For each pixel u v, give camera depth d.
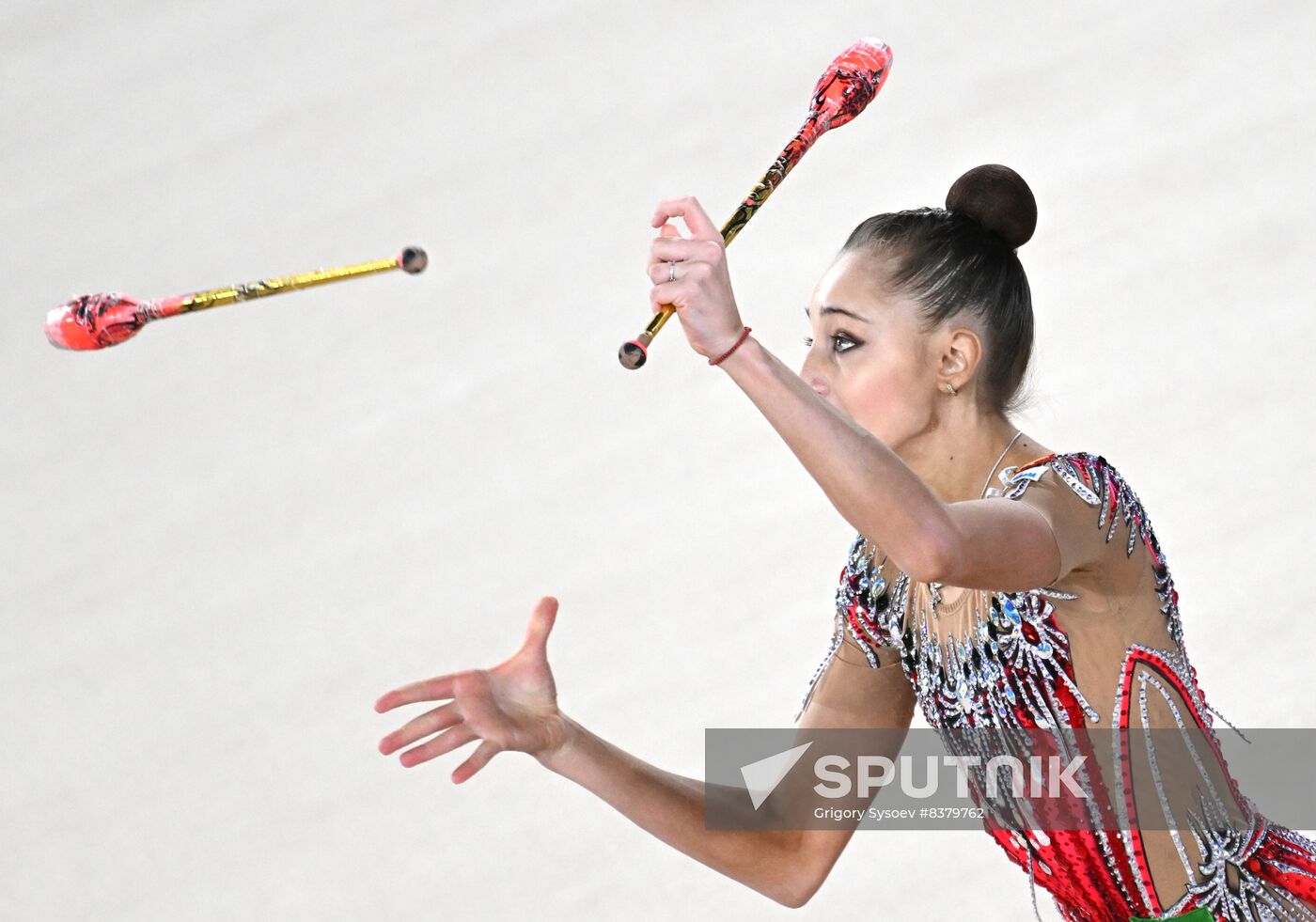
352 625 15.27
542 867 12.12
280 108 23.91
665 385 18.08
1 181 23.23
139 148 23.53
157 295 20.62
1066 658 6.11
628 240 20.44
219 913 12.14
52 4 26.31
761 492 16.16
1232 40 21.66
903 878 11.40
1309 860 6.43
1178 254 18.06
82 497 17.91
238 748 13.97
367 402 18.62
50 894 12.57
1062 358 16.62
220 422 18.78
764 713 13.16
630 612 14.69
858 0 23.92
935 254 6.29
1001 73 21.78
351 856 12.52
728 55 23.28
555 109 22.97
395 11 25.55
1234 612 13.09
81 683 15.15
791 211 20.14
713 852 7.19
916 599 6.64
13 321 20.77
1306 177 18.95
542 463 17.08
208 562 16.55
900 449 6.44
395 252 20.84
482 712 6.52
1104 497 5.92
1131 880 6.32
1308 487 14.40
